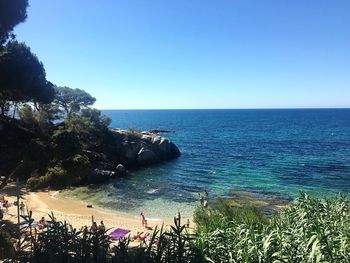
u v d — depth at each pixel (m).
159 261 8.05
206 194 37.12
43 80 36.59
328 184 42.19
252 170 52.09
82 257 8.65
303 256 7.62
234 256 8.23
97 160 49.75
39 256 8.79
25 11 20.56
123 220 29.20
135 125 166.00
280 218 11.95
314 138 101.75
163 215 30.91
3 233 12.80
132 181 45.22
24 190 35.69
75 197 36.16
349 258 7.47
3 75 28.61
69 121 53.25
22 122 50.22
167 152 64.19
